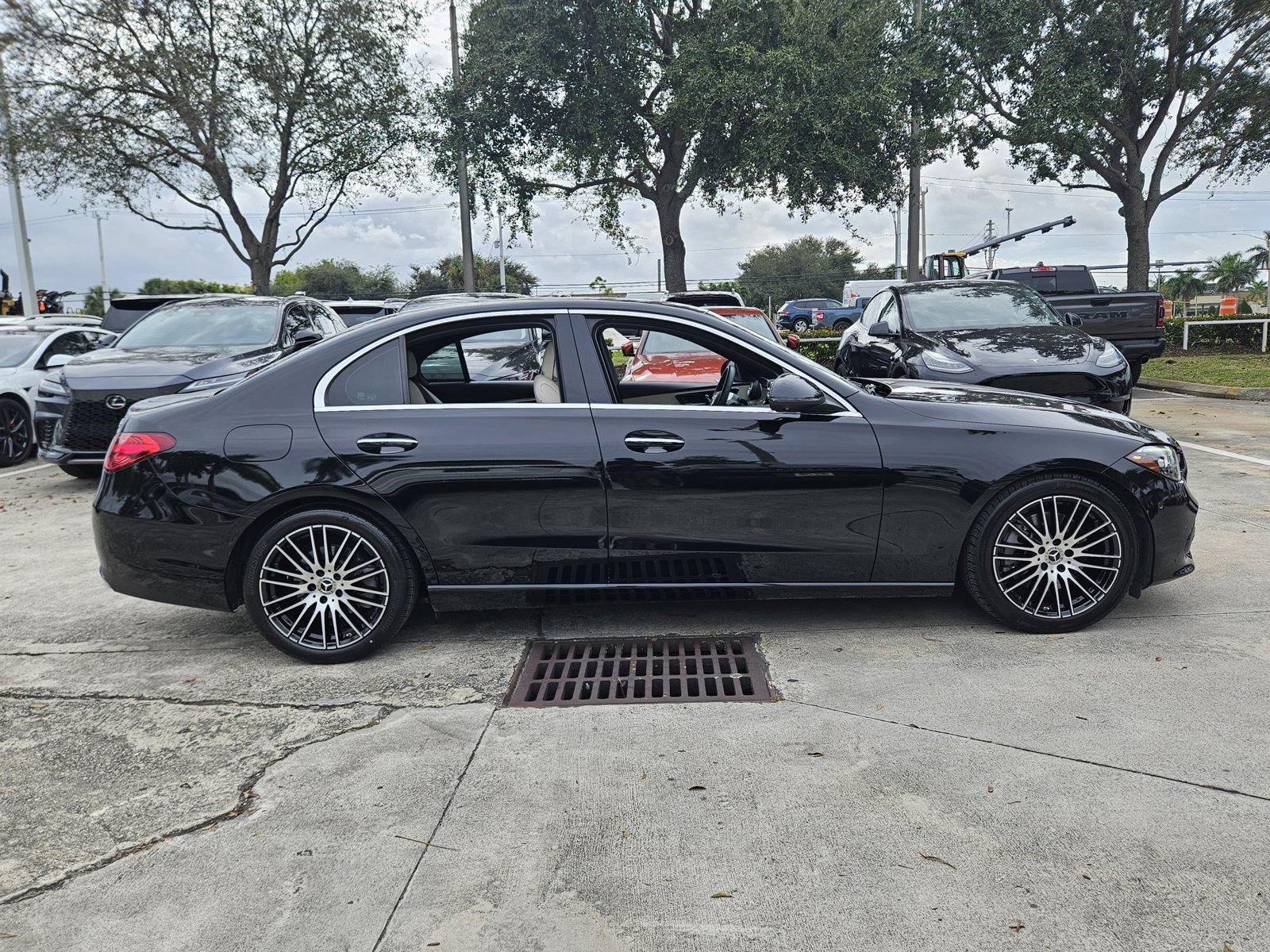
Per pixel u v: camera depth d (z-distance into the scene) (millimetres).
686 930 2291
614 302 4309
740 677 3869
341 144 21703
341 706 3705
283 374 4223
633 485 4090
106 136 19906
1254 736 3186
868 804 2832
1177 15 21266
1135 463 4152
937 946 2207
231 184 21641
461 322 4254
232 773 3176
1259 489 7078
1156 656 3928
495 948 2250
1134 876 2447
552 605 4246
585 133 22406
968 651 4066
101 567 4289
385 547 4117
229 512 4070
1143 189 23188
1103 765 3025
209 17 20391
